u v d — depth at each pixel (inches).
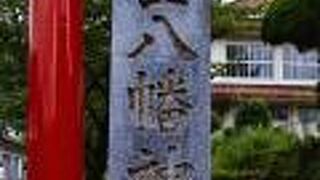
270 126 1037.8
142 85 431.5
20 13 790.5
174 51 433.1
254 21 1267.2
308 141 592.1
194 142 435.5
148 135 432.1
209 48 436.1
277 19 550.3
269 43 562.9
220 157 913.5
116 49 430.0
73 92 411.8
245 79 1424.7
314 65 1514.5
